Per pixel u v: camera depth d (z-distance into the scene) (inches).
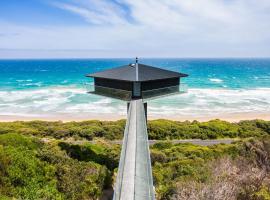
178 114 1978.3
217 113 2028.8
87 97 2576.3
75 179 550.3
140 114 652.7
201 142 1201.4
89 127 1279.5
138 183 328.2
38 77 5265.8
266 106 2273.6
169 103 2308.1
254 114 2009.1
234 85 3750.0
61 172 560.1
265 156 622.5
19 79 4845.0
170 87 876.6
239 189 411.8
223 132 1323.8
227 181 434.0
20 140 685.3
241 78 4936.0
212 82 4153.5
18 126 1348.4
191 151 832.9
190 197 391.2
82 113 1991.9
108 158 760.3
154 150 868.0
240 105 2298.2
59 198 466.6
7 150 555.2
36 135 1205.7
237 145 818.8
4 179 470.9
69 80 4626.0
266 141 743.7
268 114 2010.3
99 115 1935.3
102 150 831.1
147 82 794.2
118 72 828.6
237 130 1353.3
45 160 608.1
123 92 794.2
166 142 1047.6
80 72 6624.0
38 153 625.6
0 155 515.5
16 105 2269.9
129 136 510.0
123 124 1390.3
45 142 799.1
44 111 2058.3
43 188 483.5
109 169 705.0
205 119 1859.0
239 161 596.7
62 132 1217.4
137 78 756.6
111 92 826.2
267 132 1418.6
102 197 546.9
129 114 653.9
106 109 2097.7
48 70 7401.6
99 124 1411.2
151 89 810.8
